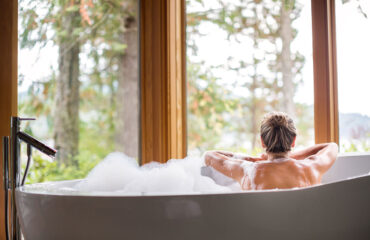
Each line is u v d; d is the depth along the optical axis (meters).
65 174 4.27
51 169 4.05
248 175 1.53
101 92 4.63
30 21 3.03
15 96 2.11
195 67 3.25
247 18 3.37
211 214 1.17
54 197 1.22
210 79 3.40
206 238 1.17
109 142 4.73
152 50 2.64
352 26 2.50
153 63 2.63
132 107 4.76
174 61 2.62
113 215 1.17
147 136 2.64
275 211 1.20
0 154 2.05
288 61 3.09
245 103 3.52
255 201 1.19
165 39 2.60
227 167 1.61
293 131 1.54
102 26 4.49
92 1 4.33
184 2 2.72
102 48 4.54
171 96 2.59
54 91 3.95
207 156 1.71
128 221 1.17
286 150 1.53
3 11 2.11
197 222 1.17
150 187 1.54
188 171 1.75
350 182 1.30
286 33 3.09
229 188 1.68
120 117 4.75
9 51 2.10
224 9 3.36
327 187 1.27
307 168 1.52
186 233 1.17
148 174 1.61
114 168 1.73
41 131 3.98
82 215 1.19
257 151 3.53
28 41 3.02
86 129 4.53
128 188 1.56
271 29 3.24
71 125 4.35
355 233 1.33
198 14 3.19
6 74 2.10
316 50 2.54
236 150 3.67
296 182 1.46
